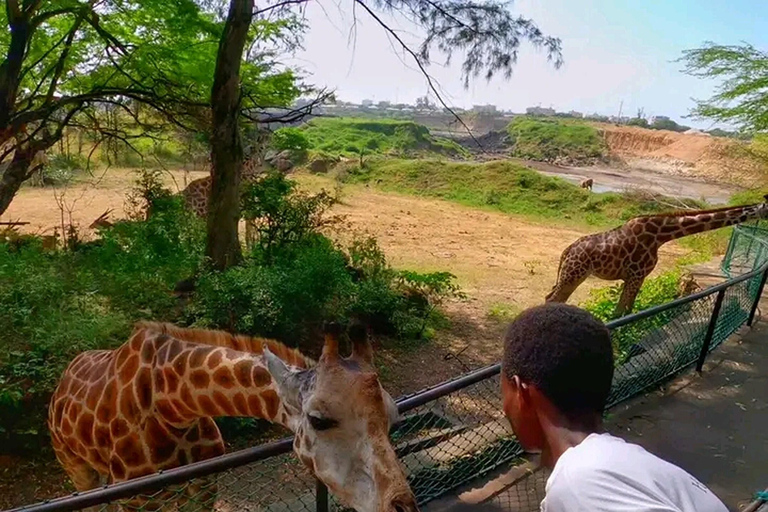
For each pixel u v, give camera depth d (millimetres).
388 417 2254
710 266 12555
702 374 6004
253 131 13383
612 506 1215
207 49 9844
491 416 5113
